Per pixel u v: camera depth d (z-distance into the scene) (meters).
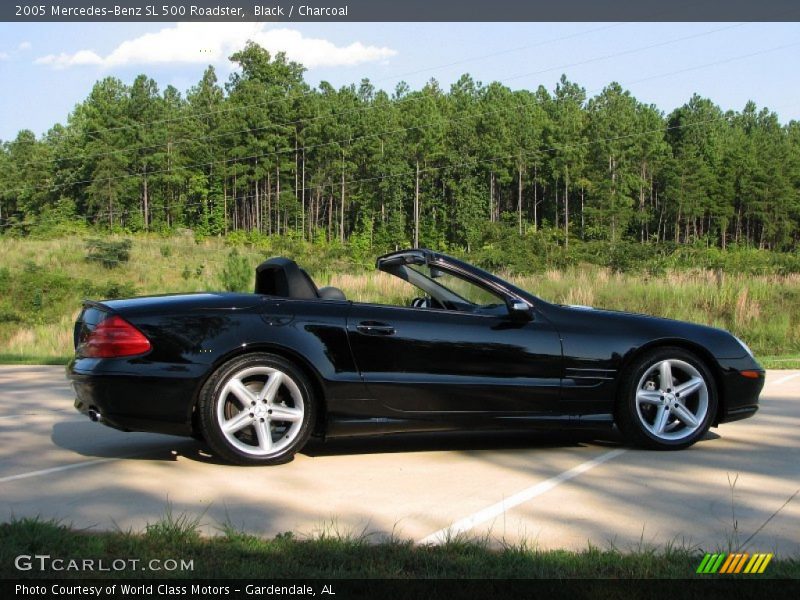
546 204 110.81
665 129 111.44
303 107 96.75
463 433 6.56
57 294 33.03
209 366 5.23
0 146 107.25
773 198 105.56
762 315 19.02
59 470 5.23
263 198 102.12
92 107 91.56
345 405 5.43
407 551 3.49
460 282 5.85
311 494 4.63
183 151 93.19
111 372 5.17
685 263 29.89
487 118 98.75
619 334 5.83
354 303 5.61
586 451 5.85
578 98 123.31
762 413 7.48
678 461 5.50
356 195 97.56
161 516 4.14
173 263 44.88
